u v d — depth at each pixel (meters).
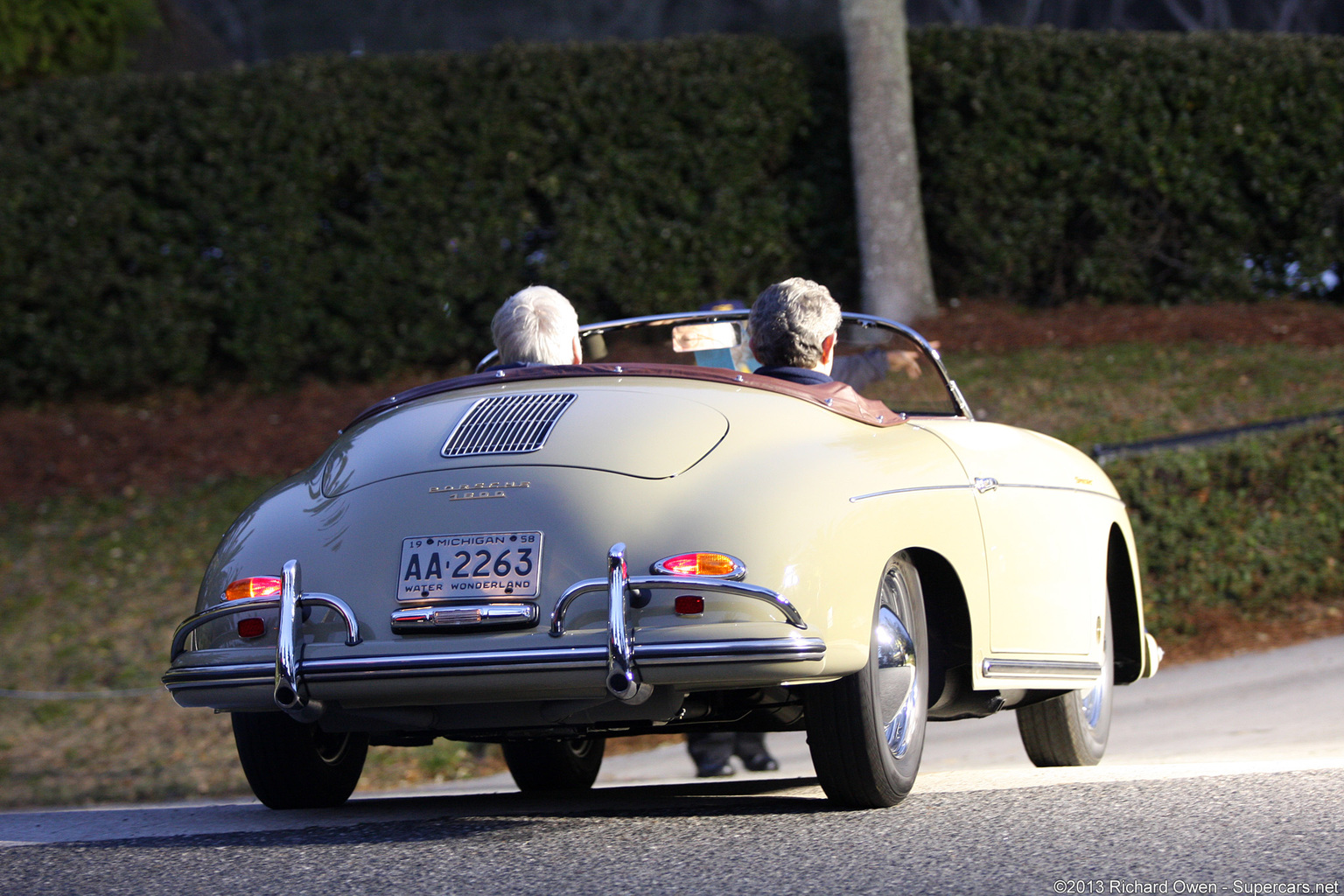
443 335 50.25
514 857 11.24
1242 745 23.94
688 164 49.84
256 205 49.19
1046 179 51.19
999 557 15.07
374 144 49.56
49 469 46.41
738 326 19.12
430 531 12.50
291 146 49.06
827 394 14.41
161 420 49.53
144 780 30.92
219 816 15.52
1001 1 107.56
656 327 19.28
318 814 15.40
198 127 48.91
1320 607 34.75
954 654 14.70
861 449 13.73
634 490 12.41
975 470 15.09
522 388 14.42
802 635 11.78
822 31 53.22
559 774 20.41
